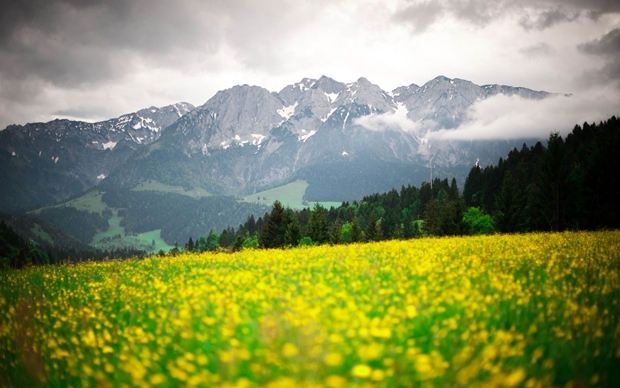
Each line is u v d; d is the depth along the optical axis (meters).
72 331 9.16
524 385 5.49
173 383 6.10
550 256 13.93
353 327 6.70
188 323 7.97
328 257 15.62
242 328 7.25
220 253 20.75
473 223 77.12
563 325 7.37
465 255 14.77
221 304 8.61
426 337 6.81
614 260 12.84
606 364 6.18
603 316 7.77
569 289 9.37
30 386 7.17
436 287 9.54
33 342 8.64
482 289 9.52
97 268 18.77
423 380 5.38
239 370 5.80
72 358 7.59
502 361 5.93
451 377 5.48
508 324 7.71
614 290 9.39
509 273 11.49
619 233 24.84
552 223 52.50
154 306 10.03
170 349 7.29
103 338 8.22
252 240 101.50
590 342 6.78
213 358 6.31
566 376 5.97
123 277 15.16
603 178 49.03
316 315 7.27
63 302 11.48
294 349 5.55
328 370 5.46
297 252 18.67
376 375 4.95
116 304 11.00
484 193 131.00
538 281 10.57
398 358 5.75
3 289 14.24
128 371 6.35
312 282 10.99
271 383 4.93
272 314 7.79
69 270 18.47
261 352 5.95
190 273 14.25
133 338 7.79
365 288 9.78
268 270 13.16
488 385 5.12
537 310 8.16
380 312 7.80
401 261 13.20
